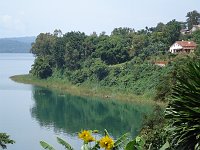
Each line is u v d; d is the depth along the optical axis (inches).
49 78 4724.4
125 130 2268.7
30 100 3474.4
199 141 610.5
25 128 2309.3
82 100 3486.7
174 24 4734.3
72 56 4579.2
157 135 844.6
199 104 627.2
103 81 3919.8
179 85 645.9
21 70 7027.6
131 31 5782.5
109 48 4372.5
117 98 3484.3
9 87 4407.0
